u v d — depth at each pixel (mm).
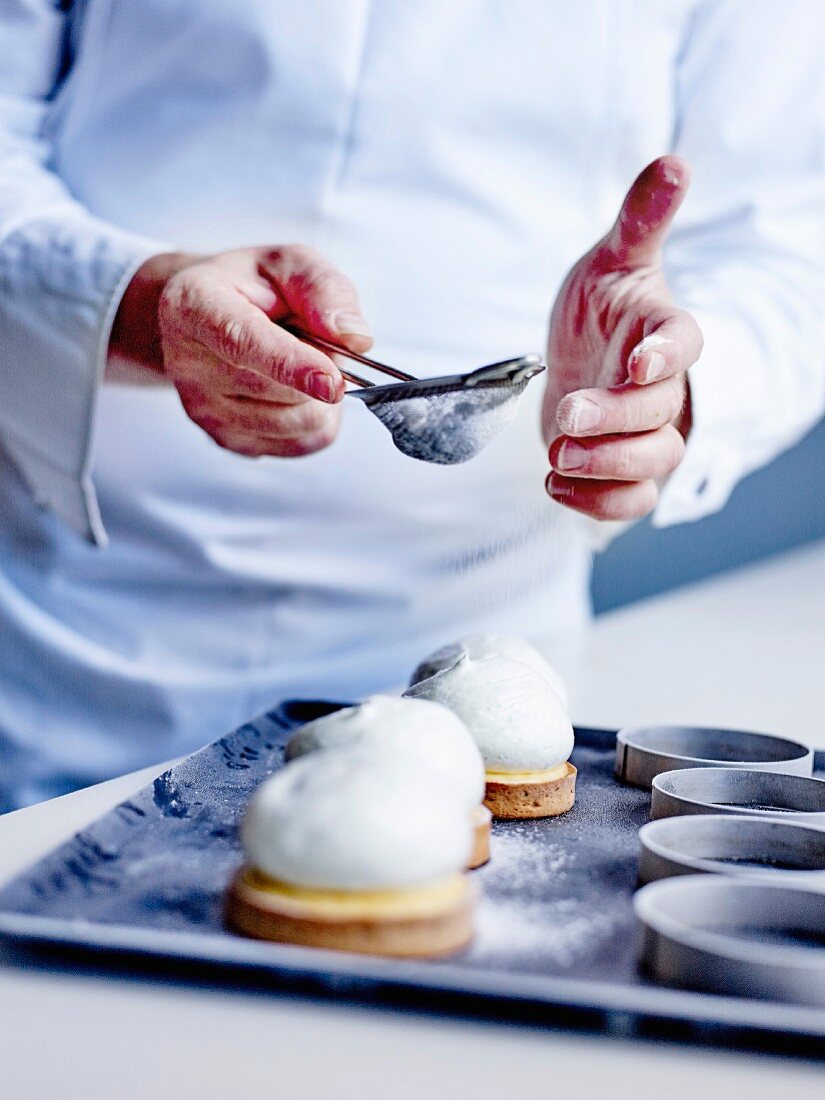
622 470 878
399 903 534
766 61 1404
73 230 1069
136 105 1251
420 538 1296
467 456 796
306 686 1276
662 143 1414
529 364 731
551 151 1309
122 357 1079
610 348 923
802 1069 458
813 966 480
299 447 970
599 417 831
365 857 529
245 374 884
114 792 775
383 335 1265
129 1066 447
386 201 1251
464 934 546
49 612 1247
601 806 794
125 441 1172
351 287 894
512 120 1272
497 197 1279
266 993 502
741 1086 445
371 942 525
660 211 864
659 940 510
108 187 1272
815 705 1156
